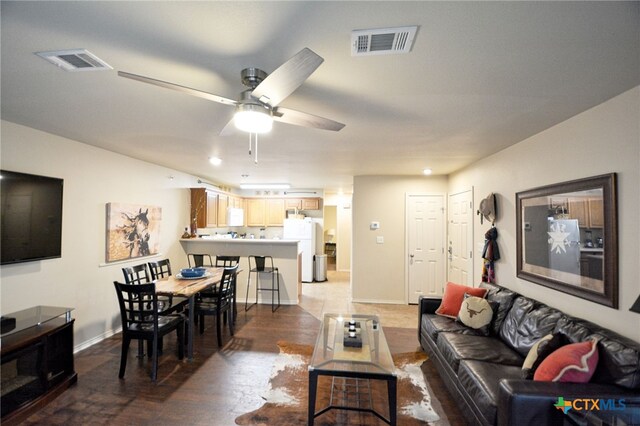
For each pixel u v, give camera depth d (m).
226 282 3.84
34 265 2.89
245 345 3.61
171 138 3.21
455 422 2.26
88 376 2.85
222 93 2.04
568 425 1.56
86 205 3.47
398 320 4.64
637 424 1.48
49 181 2.95
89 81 1.88
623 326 1.96
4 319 2.56
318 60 1.31
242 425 2.20
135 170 4.27
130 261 4.18
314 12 1.22
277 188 7.99
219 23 1.30
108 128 2.86
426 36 1.39
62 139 3.17
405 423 2.25
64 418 2.25
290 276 5.48
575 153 2.40
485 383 2.02
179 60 1.62
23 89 2.00
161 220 4.86
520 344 2.51
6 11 1.21
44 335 2.42
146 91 2.04
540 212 2.79
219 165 4.79
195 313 3.66
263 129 1.82
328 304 5.50
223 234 7.49
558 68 1.68
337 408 2.29
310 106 2.27
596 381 1.75
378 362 2.25
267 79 1.47
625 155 1.97
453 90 1.97
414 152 3.74
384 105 2.24
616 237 2.01
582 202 2.30
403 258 5.60
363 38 1.41
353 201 5.70
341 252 9.37
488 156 3.89
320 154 3.91
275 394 2.59
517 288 3.20
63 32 1.37
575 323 2.15
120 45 1.48
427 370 3.06
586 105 2.20
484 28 1.33
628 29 1.32
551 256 2.63
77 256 3.35
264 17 1.26
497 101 2.14
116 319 3.91
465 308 3.12
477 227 4.23
